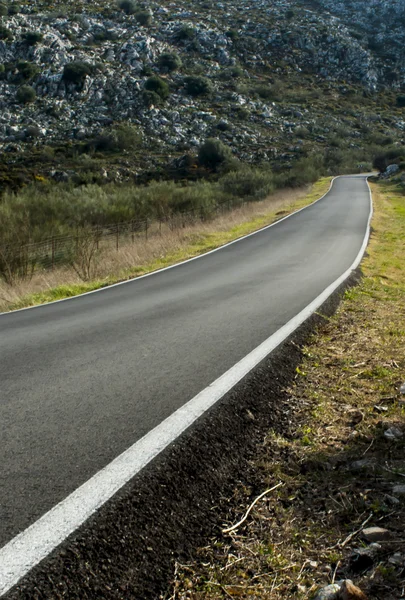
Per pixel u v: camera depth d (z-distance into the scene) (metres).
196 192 29.48
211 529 2.27
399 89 112.12
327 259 12.28
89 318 6.70
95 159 58.59
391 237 17.08
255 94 92.62
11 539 1.94
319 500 2.51
